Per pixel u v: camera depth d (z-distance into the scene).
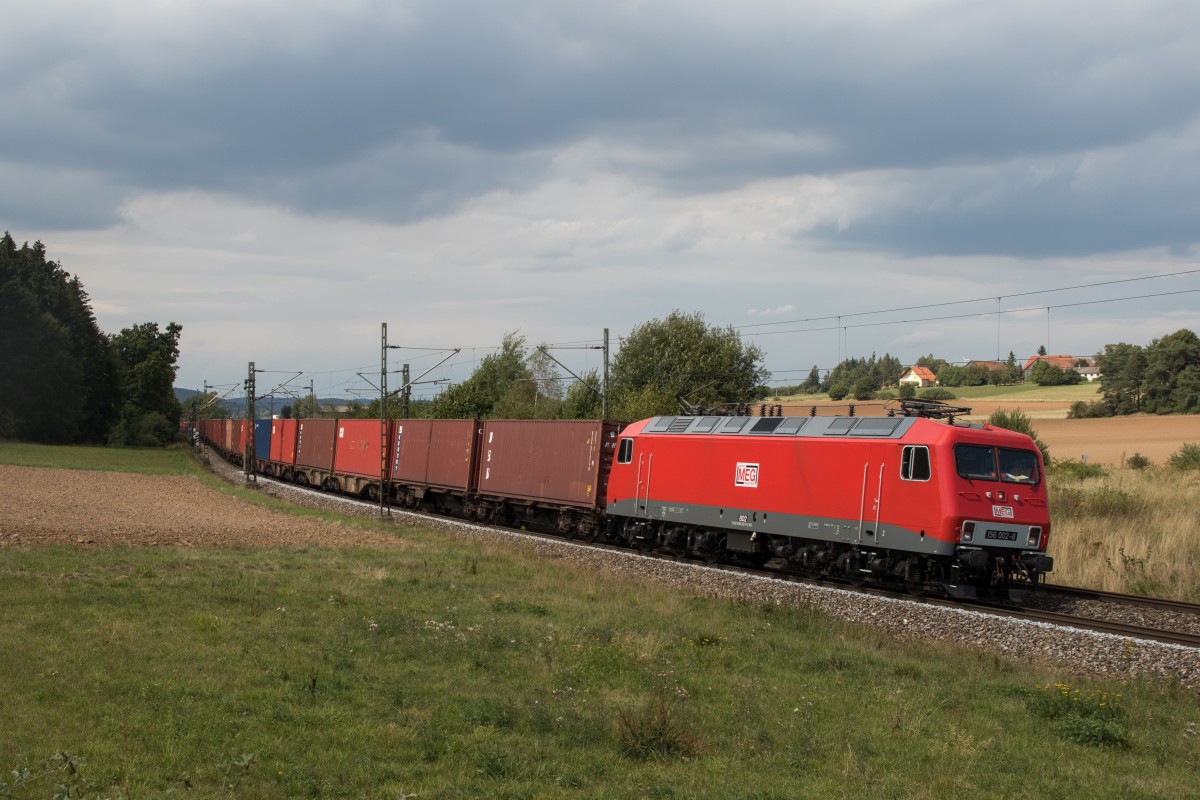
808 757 9.98
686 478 26.48
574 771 9.19
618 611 17.77
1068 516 29.22
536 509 34.75
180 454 101.88
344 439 51.12
